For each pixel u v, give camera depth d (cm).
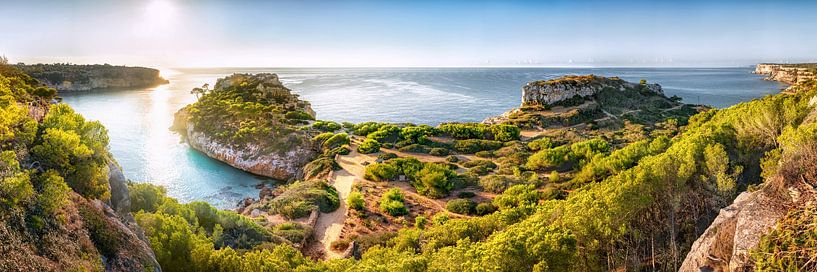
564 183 6944
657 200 3659
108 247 2719
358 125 12231
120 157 10200
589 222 3247
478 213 6247
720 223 2461
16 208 2380
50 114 4047
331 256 5072
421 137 10525
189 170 9494
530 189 6625
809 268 1789
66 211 2706
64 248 2444
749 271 1997
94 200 3166
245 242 4497
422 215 6284
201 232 4056
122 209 3656
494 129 11244
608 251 3203
